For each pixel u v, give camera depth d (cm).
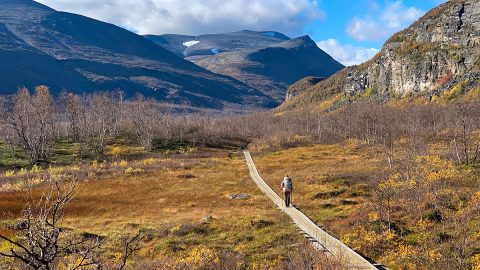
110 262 2506
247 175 6862
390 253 2661
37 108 10494
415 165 4981
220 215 4019
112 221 3984
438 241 2700
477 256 2181
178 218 4009
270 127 16225
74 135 12425
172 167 8088
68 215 4241
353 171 6131
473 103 10750
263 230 3331
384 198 3847
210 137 13775
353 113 14912
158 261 2641
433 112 12725
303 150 10462
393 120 12794
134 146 11844
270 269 2339
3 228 3191
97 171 7469
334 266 2153
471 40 19388
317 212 3959
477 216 3081
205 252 2681
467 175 4453
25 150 10194
